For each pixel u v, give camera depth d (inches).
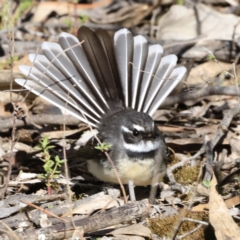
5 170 465.4
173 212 412.2
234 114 496.1
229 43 612.4
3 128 500.1
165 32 654.5
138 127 414.0
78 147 496.7
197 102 548.7
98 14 722.8
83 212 402.3
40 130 511.8
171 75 480.4
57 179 451.8
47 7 711.1
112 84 473.7
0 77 522.6
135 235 382.3
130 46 486.6
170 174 445.7
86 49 481.7
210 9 659.4
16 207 402.3
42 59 476.1
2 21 666.2
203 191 421.4
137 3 735.7
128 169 414.6
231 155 473.4
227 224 367.2
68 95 447.2
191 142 484.1
